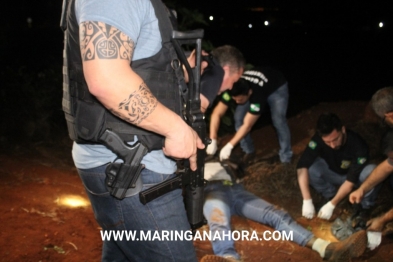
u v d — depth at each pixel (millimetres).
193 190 1776
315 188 3924
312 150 3664
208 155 4223
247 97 4172
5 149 4762
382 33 15594
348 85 10453
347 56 13305
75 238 2949
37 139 5262
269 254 3020
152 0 1519
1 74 5871
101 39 1333
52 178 4027
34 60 8562
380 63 12461
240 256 2980
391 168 3145
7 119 5324
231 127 5898
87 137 1492
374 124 4805
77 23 1457
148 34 1502
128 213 1609
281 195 4090
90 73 1335
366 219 3496
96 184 1615
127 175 1527
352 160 3504
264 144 5324
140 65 1507
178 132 1467
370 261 2971
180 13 6020
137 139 1531
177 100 1612
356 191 3326
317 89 10133
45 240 2875
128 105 1370
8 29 10484
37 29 11281
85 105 1486
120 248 1744
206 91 2482
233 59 3133
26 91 5664
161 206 1618
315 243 2941
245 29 16562
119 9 1372
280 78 4418
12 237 2857
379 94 3068
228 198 3230
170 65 1583
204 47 5484
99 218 1709
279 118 4480
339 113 5391
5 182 3760
